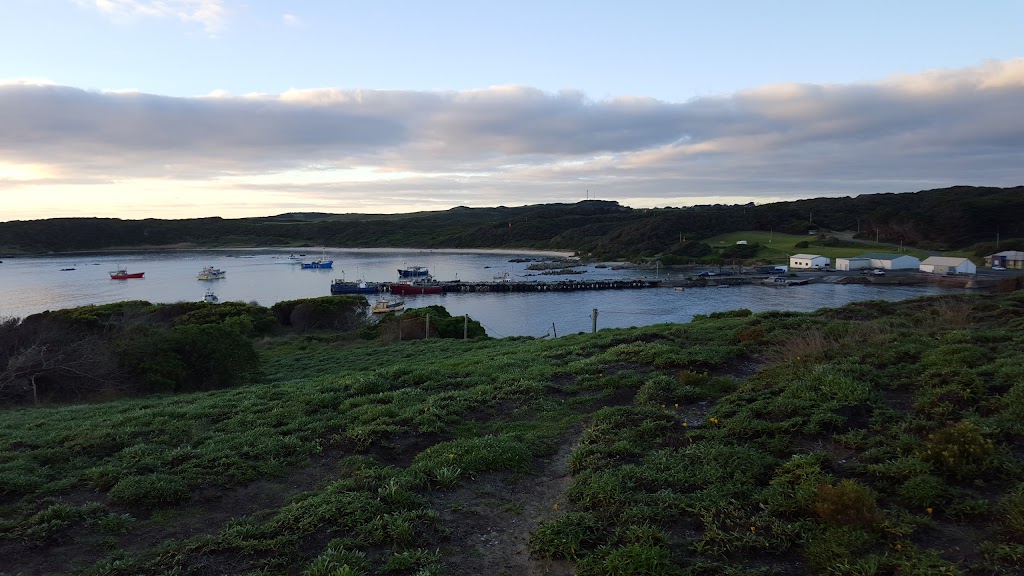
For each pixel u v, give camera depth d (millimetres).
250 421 10047
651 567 4926
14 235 189625
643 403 9805
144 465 7711
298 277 121188
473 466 7449
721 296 78938
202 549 5582
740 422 8180
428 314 39531
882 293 76062
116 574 5219
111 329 30203
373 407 10125
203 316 45000
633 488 6539
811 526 5469
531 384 11203
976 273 91000
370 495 6562
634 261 139000
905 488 5977
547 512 6383
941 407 7953
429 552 5496
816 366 10203
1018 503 5383
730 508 5887
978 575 4703
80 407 13961
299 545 5633
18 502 6668
